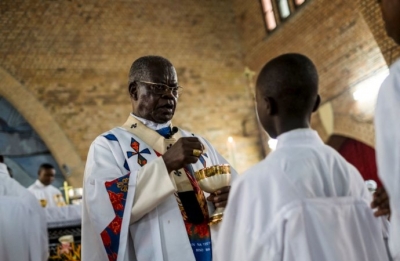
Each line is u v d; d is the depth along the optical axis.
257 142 11.86
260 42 11.82
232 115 11.80
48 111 10.32
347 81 9.87
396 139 1.65
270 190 1.88
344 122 9.97
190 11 12.10
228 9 12.51
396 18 1.83
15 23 10.52
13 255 4.34
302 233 1.82
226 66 12.09
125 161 3.04
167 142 3.15
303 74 2.00
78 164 10.21
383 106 1.70
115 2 11.45
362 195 2.05
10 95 10.12
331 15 9.97
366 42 9.38
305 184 1.88
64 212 5.84
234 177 3.24
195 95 11.62
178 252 2.84
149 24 11.63
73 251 5.72
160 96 3.15
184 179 3.04
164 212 2.90
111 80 10.95
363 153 10.23
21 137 10.07
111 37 11.20
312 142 2.00
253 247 1.84
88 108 10.62
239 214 1.92
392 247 1.71
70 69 10.70
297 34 10.82
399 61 1.73
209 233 2.96
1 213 4.36
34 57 10.49
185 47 11.81
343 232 1.91
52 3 10.88
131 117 3.23
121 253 2.75
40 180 8.50
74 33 10.91
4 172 4.64
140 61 3.21
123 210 2.78
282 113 2.02
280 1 11.39
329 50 10.17
